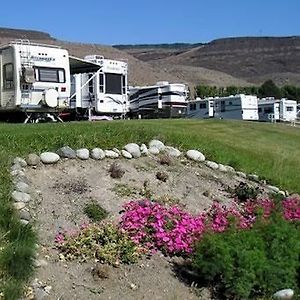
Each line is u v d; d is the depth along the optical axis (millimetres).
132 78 65438
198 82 86875
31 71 16781
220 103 39844
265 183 10508
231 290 5621
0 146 8273
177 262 6418
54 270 5762
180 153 10078
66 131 9750
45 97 17125
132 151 9195
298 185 10898
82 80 22422
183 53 141875
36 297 5242
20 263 5488
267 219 6711
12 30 77625
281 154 13141
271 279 5715
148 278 5973
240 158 11266
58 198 7277
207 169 9914
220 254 5727
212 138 13203
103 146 9164
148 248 6488
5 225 6035
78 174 8055
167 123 16172
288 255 5941
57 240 6301
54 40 75000
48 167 8023
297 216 7699
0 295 5082
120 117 23609
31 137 8938
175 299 5645
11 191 6918
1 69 17312
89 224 6781
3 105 17312
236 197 8945
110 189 7848
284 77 121500
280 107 42156
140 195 7918
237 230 6246
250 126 18719
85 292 5516
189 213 7680
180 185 8734
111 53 75250
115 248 6203
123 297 5562
